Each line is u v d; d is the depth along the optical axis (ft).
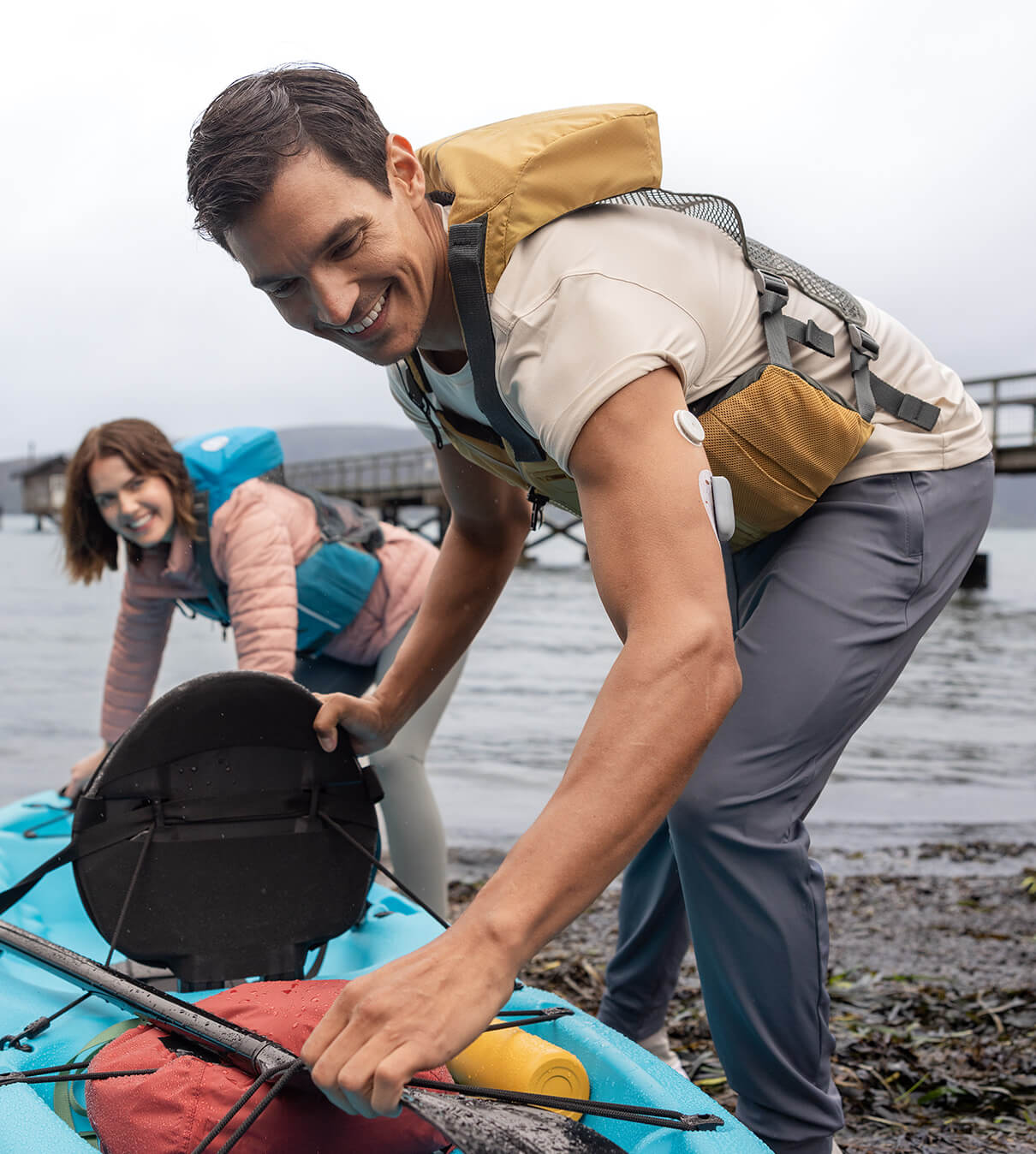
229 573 8.71
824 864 14.83
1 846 8.35
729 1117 3.95
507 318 3.87
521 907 3.05
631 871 6.51
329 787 5.60
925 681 40.42
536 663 45.65
